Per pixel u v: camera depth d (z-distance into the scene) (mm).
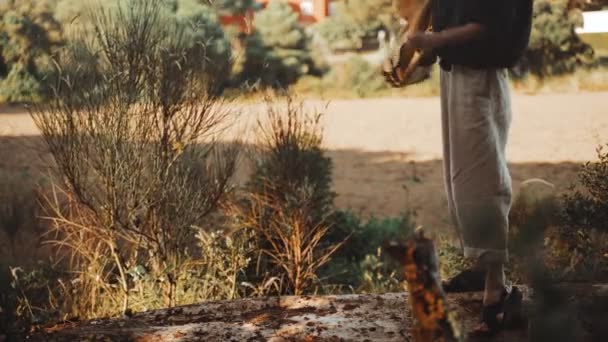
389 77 3441
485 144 2994
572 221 3881
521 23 3000
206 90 5195
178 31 5293
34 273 5176
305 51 26000
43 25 22125
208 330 3340
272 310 3656
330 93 24250
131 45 4945
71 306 4977
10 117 19016
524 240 1585
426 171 14219
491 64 2973
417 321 2072
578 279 3520
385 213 11328
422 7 3275
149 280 4953
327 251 7250
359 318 3432
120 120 4906
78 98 4891
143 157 5004
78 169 4895
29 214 8117
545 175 13430
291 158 7098
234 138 7539
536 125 18188
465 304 3447
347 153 15727
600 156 4492
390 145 16531
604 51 26312
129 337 3266
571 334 1541
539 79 24781
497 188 2994
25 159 13383
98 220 4984
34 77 21734
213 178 5531
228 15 24891
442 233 9008
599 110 20141
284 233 6141
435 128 18359
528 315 1593
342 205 11820
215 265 5234
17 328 3129
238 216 6508
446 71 3064
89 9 5293
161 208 5074
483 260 2959
